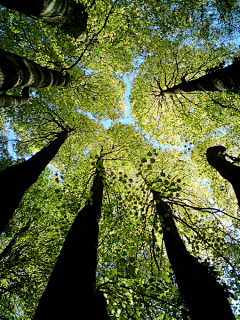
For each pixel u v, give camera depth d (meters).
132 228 5.28
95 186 5.91
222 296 3.50
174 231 5.12
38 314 2.12
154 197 6.30
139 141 9.25
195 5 7.22
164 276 4.15
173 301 3.83
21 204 9.14
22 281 6.53
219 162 6.96
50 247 7.39
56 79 6.34
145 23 8.09
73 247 3.17
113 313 3.84
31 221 8.61
